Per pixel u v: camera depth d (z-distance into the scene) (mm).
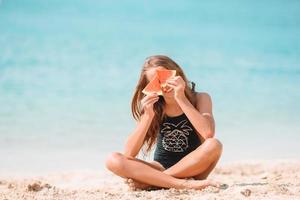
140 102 5848
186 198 4734
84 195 5000
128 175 5367
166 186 5289
